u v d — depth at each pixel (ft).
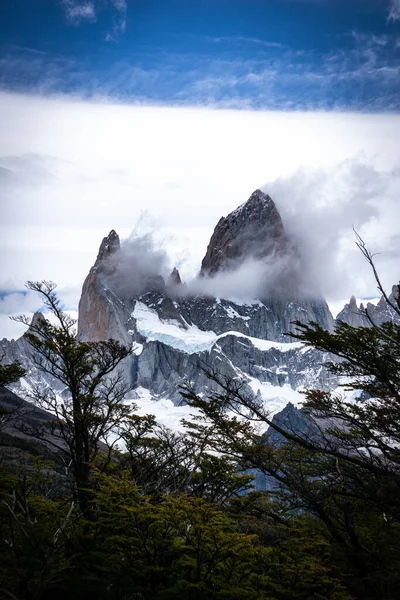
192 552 59.98
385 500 72.33
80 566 52.24
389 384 75.31
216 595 54.85
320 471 81.92
